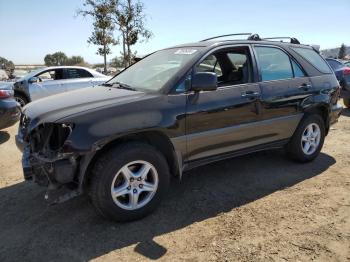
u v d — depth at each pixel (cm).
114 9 1805
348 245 323
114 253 316
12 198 429
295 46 529
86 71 1141
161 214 384
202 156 412
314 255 309
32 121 360
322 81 534
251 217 376
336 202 408
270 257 307
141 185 367
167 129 370
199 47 440
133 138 368
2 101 671
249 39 479
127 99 369
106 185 343
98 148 332
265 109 457
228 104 417
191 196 428
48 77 1088
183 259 306
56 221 372
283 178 481
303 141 530
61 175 328
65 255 314
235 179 479
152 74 430
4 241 338
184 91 389
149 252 317
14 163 561
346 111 1005
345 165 532
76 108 355
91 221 370
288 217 375
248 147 456
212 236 341
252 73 455
